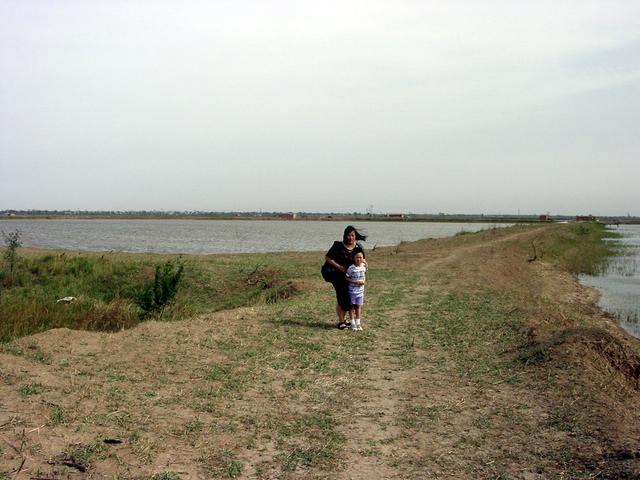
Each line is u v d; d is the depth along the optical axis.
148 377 7.18
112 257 24.94
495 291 16.44
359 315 10.70
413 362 8.59
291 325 10.78
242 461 5.04
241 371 7.72
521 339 9.90
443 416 6.38
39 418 5.41
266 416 6.18
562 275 27.97
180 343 8.93
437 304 13.71
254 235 81.69
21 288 19.91
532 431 5.93
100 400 6.13
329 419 6.18
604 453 5.26
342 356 8.77
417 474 4.93
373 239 69.44
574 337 9.00
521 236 45.34
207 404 6.39
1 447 4.71
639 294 22.72
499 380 7.71
